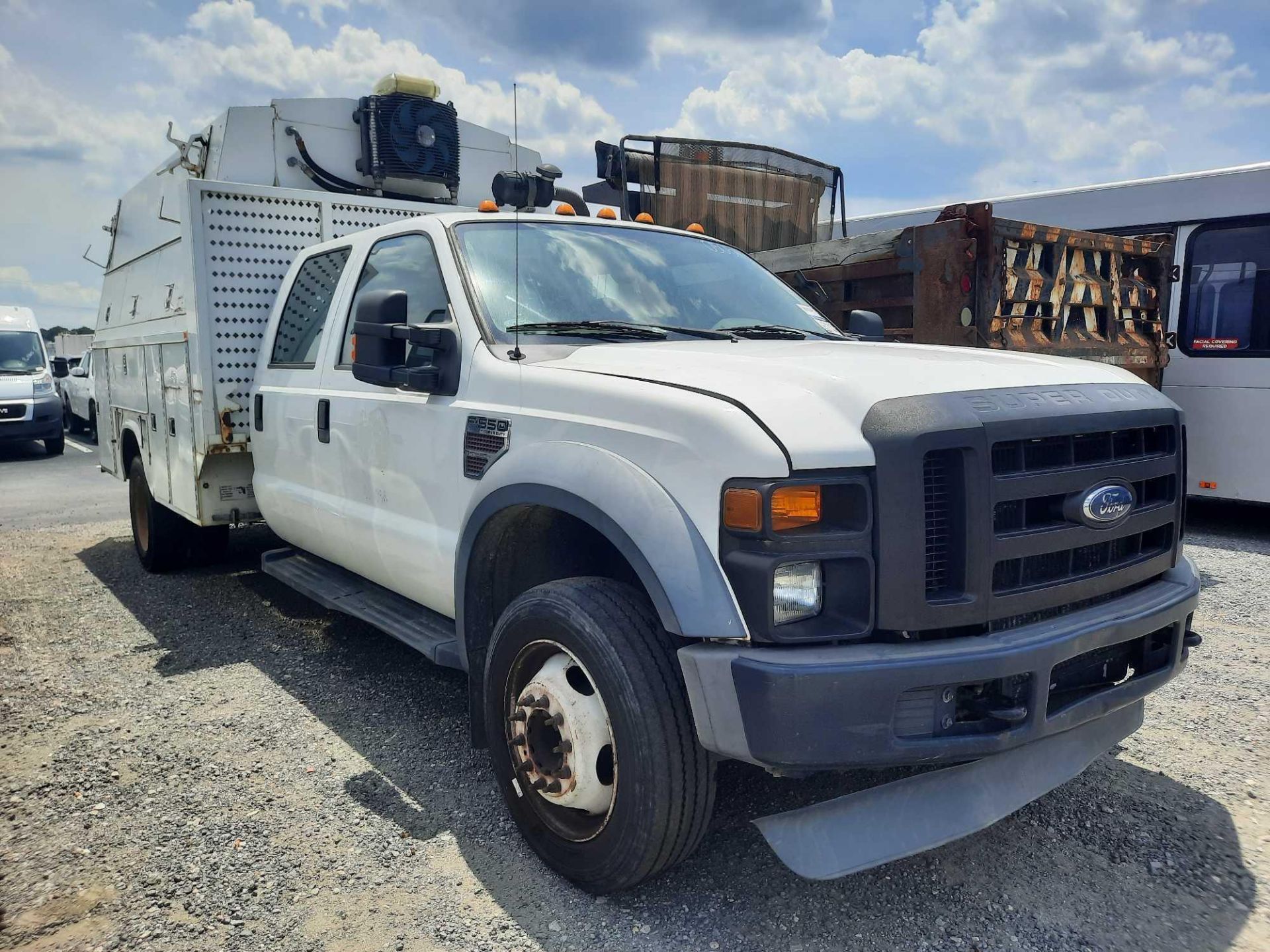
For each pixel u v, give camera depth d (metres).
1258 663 4.60
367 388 3.86
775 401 2.39
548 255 3.69
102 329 7.55
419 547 3.51
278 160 5.82
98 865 2.82
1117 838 2.99
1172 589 2.85
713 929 2.53
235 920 2.55
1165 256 7.55
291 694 4.21
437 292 3.58
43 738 3.72
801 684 2.17
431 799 3.24
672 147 7.82
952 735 2.31
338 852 2.90
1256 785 3.35
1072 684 2.64
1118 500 2.60
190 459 5.23
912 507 2.27
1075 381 2.78
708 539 2.34
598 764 2.61
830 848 2.38
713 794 2.51
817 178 8.70
